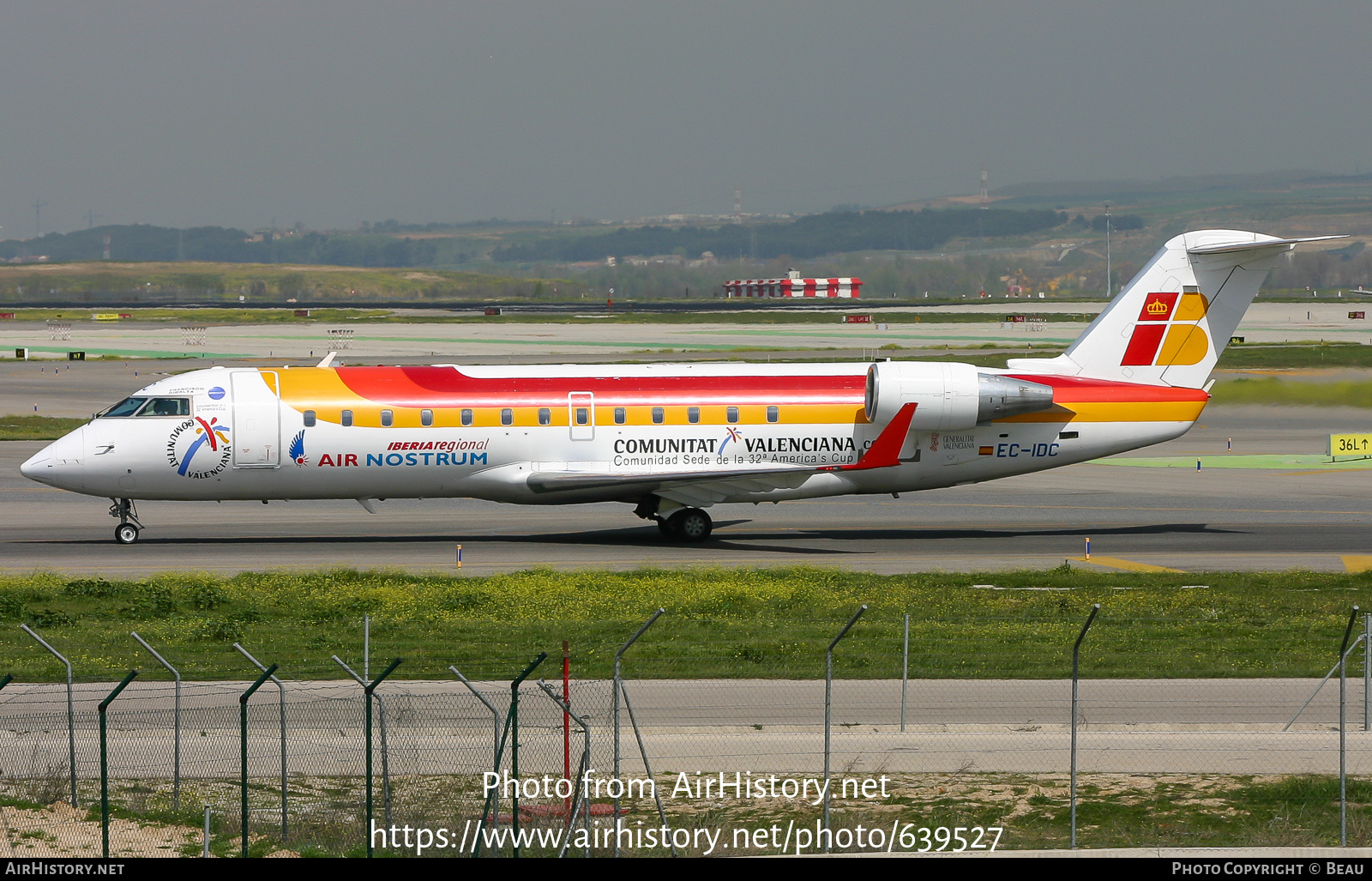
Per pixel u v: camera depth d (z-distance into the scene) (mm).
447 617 118312
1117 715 87688
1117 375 182125
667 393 175125
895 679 96250
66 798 71688
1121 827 68312
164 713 86812
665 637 109625
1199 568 156625
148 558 162125
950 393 172125
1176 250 181250
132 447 165750
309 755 78750
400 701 89500
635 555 166750
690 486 175875
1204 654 104000
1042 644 107188
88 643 106938
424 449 170625
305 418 168375
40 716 85750
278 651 103438
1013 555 166750
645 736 82875
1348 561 161250
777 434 175375
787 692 92500
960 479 180875
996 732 84062
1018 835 67250
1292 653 104375
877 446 172750
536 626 113500
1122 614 120812
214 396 168250
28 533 182500
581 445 172750
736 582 139250
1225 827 68312
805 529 189375
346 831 67188
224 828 67312
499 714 86438
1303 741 82312
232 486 169500
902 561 162500
